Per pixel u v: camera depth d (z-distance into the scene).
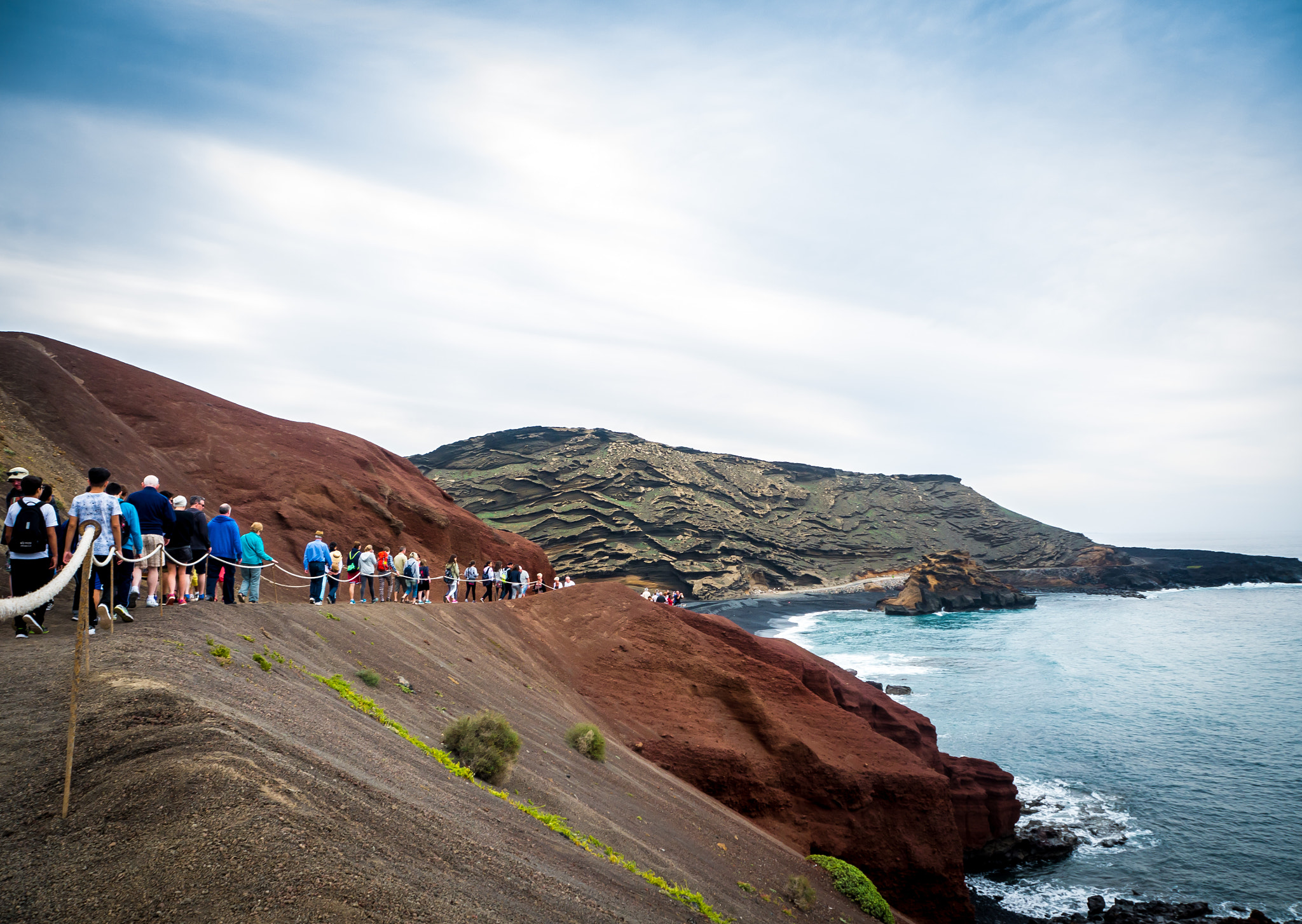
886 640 87.31
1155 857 29.42
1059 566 179.75
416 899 4.20
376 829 5.07
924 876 22.83
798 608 132.38
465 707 14.80
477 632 22.33
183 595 11.77
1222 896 26.38
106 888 3.55
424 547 42.00
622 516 152.62
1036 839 30.33
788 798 23.00
